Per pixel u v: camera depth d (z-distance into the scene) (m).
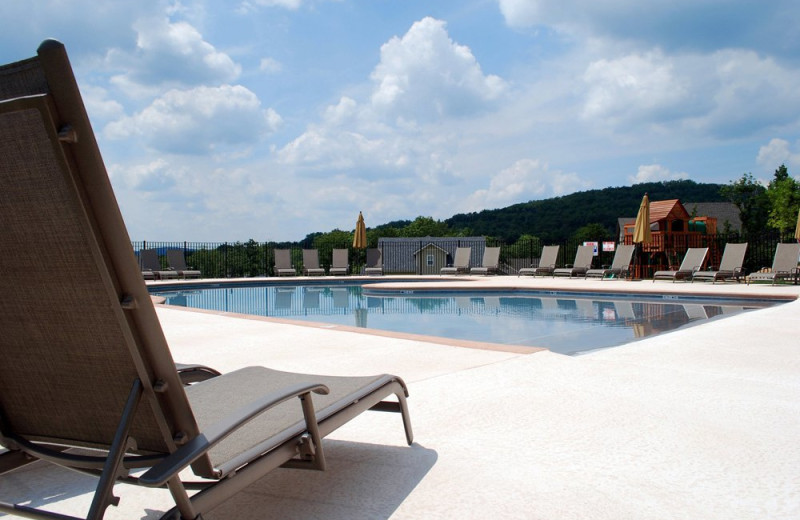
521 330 7.42
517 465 2.11
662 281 15.02
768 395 3.10
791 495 1.83
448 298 12.75
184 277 16.94
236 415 1.34
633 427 2.55
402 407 2.30
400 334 5.58
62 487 1.98
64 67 0.99
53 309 1.25
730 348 4.66
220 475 1.32
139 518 1.74
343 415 1.80
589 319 8.54
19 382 1.45
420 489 1.90
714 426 2.56
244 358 4.43
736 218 47.59
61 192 1.07
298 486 1.94
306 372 3.88
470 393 3.16
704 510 1.72
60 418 1.46
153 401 1.25
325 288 16.14
